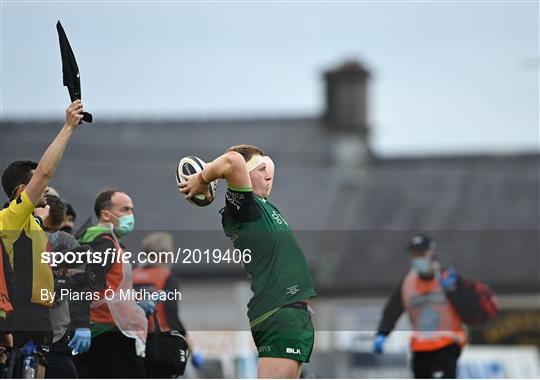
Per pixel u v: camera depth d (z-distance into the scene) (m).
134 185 102.31
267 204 26.94
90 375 33.59
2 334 28.36
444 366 42.84
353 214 105.19
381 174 112.50
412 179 111.25
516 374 62.88
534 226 99.94
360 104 117.12
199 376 48.62
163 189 101.44
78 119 27.89
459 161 113.62
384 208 106.12
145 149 113.12
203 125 120.75
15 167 29.42
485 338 74.81
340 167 113.75
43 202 29.61
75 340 30.50
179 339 35.31
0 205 32.12
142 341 32.66
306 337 26.56
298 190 109.12
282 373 26.23
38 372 29.56
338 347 59.91
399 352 57.91
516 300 83.31
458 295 42.94
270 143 118.12
